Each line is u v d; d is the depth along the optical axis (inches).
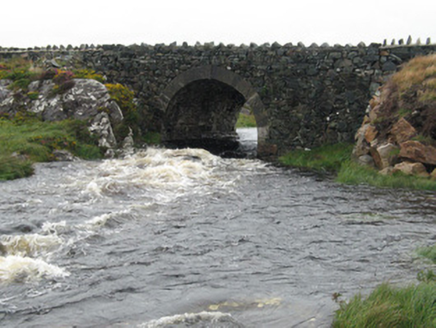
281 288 287.4
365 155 721.0
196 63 936.9
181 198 537.3
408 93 709.9
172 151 863.1
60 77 928.3
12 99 912.9
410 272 312.8
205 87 1037.8
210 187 601.9
